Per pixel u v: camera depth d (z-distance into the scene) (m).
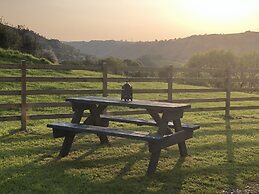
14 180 5.93
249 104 18.00
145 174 6.41
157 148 6.34
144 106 6.72
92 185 5.83
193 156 7.63
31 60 26.77
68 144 7.47
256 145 8.80
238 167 6.93
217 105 17.38
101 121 8.25
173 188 5.79
